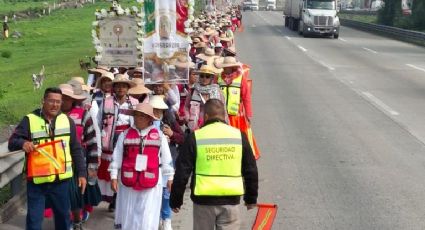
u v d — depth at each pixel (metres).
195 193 6.00
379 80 24.36
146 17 9.40
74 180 7.63
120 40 10.04
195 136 6.06
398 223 8.62
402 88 22.22
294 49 38.00
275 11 120.62
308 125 15.57
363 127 15.34
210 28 20.62
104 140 8.41
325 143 13.62
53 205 7.11
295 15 53.84
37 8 87.44
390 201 9.62
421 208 9.30
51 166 6.92
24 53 41.16
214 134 6.06
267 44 41.44
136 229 6.98
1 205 8.81
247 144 6.12
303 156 12.47
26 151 6.82
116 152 7.06
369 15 90.00
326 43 43.19
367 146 13.34
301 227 8.44
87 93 8.65
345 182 10.66
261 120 16.20
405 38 46.69
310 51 36.78
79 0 102.12
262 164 11.86
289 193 10.03
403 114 17.12
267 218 6.29
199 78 9.82
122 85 8.42
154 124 7.86
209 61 12.12
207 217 6.04
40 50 42.72
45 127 6.92
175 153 9.05
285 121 16.08
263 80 24.06
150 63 9.43
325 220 8.73
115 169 7.03
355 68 28.34
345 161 12.09
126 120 8.41
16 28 62.16
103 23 10.02
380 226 8.49
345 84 23.16
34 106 16.86
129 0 73.06
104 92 8.78
